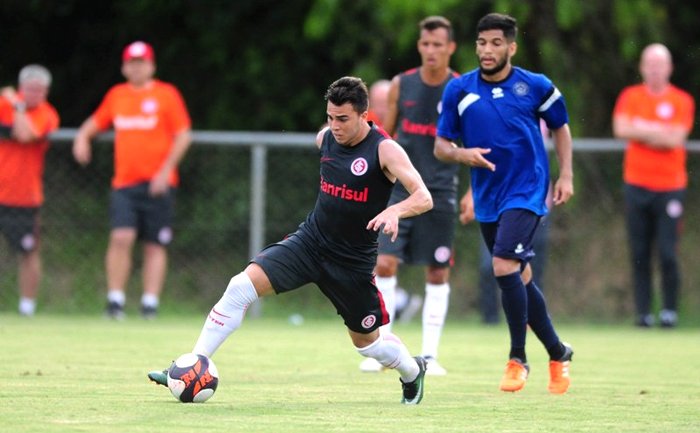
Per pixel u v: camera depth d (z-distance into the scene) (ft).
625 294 165.78
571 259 166.20
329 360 101.96
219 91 220.23
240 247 165.27
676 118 149.48
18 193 149.79
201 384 67.46
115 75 231.71
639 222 152.87
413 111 98.12
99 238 162.71
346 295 69.26
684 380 89.71
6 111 147.84
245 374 88.58
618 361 106.83
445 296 97.91
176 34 224.74
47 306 162.40
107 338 118.32
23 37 230.89
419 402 70.38
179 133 146.10
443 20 97.09
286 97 217.36
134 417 60.54
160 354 101.60
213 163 165.07
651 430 59.57
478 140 81.30
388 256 97.96
